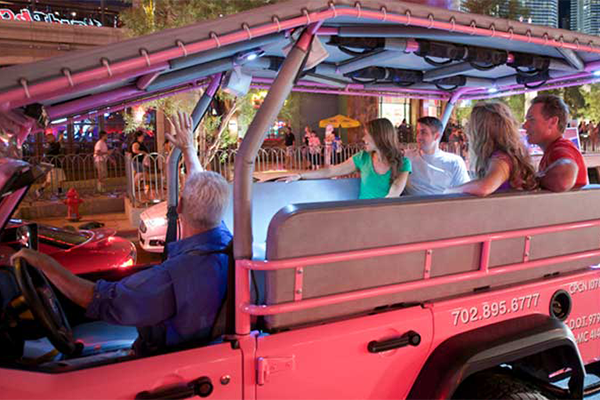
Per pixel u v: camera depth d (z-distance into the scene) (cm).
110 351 252
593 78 387
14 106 166
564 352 244
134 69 181
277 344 190
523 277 252
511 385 223
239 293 191
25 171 182
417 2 216
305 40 198
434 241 218
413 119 2617
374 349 204
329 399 200
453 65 377
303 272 192
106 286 196
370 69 385
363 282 206
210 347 186
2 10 1975
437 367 215
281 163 1464
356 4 193
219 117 1186
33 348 243
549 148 296
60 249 507
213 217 216
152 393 172
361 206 201
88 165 1516
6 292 221
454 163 428
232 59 262
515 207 240
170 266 203
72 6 2211
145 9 1172
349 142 2689
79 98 232
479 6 1609
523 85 442
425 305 222
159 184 1289
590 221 265
